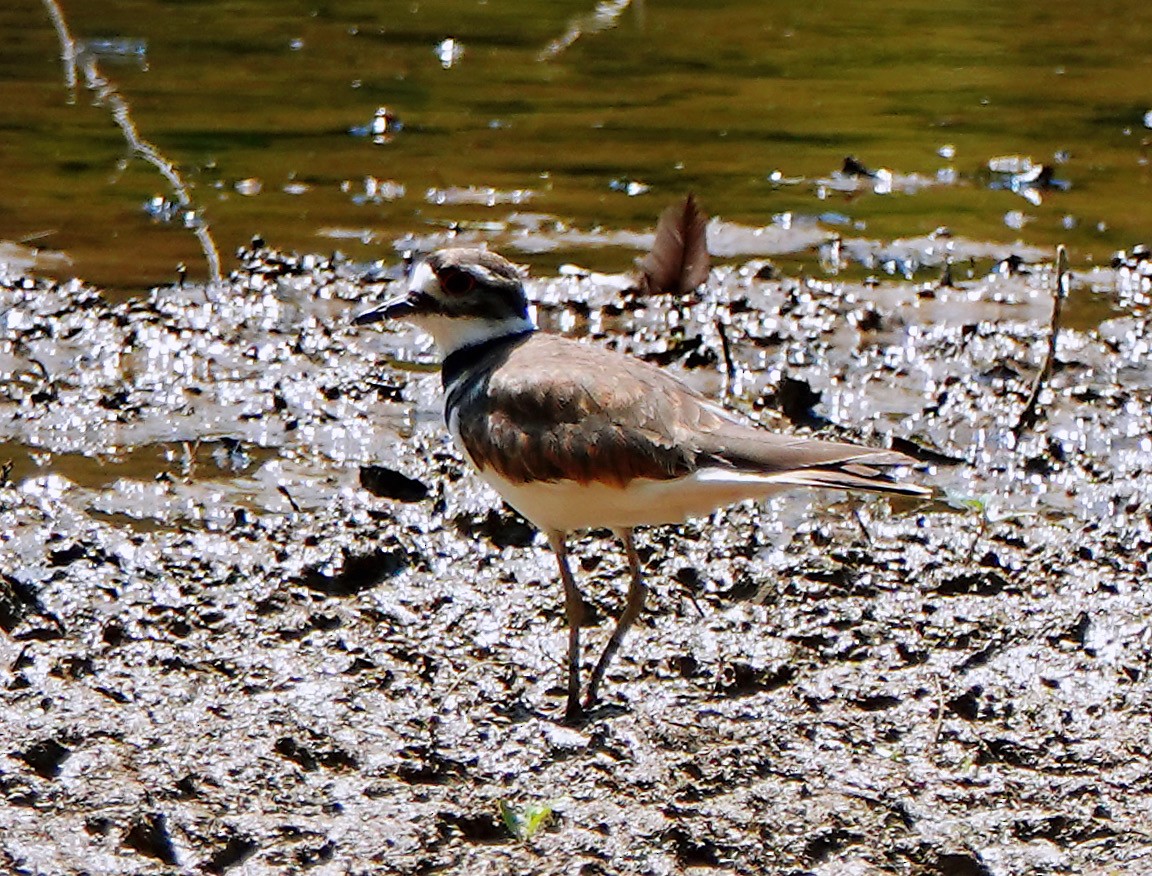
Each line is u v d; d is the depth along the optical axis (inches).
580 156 742.5
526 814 327.0
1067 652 388.5
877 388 528.7
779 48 928.3
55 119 772.6
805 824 327.0
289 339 555.8
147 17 959.0
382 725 357.7
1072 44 941.2
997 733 357.4
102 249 619.8
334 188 693.9
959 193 700.0
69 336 549.0
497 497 454.6
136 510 446.9
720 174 721.0
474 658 386.3
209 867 311.1
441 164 727.7
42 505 446.3
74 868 307.6
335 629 395.2
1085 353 550.6
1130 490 467.8
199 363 536.4
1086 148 762.2
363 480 468.4
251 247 624.1
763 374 535.8
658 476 346.6
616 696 373.1
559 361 371.2
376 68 875.4
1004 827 327.0
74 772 334.3
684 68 887.7
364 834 320.2
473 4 1015.6
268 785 335.0
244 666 378.3
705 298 587.5
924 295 593.6
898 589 415.8
